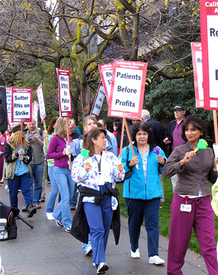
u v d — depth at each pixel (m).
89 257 5.47
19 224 7.44
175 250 4.25
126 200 5.23
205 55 3.97
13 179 7.59
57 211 7.11
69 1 15.38
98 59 14.40
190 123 4.30
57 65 17.50
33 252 5.71
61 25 19.42
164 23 12.51
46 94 21.16
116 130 11.63
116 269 4.97
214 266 3.97
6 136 13.09
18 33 16.62
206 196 4.18
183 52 13.66
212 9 3.94
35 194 8.88
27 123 8.84
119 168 4.83
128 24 13.61
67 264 5.18
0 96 5.21
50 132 8.36
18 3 14.97
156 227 5.11
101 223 4.71
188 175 4.21
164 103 15.18
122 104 5.04
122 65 5.04
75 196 8.72
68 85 7.38
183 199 4.20
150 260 5.12
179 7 11.49
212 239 4.04
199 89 4.66
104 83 6.71
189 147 4.37
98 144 4.84
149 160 5.14
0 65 18.86
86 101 15.12
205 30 3.96
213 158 4.27
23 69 20.58
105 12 13.07
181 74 11.98
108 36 12.44
